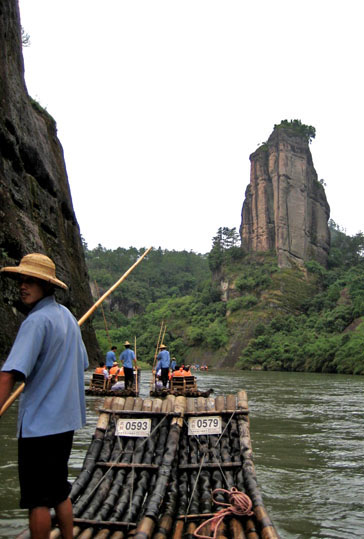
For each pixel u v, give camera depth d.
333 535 3.45
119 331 85.94
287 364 60.38
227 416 4.54
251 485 3.47
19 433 2.56
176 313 93.19
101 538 2.93
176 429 4.20
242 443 4.12
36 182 21.03
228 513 3.17
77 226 27.81
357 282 77.88
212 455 4.10
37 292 2.80
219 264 98.31
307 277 87.88
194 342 82.12
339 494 4.47
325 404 13.11
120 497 3.47
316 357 54.06
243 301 83.62
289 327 74.75
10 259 15.38
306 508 4.07
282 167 95.31
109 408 4.55
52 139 26.91
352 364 46.44
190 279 133.50
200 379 32.03
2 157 16.39
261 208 96.75
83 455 5.78
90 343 27.06
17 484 4.50
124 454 4.05
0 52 17.52
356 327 62.41
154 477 3.84
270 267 89.00
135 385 14.59
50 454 2.55
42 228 21.23
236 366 69.94
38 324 2.61
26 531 2.73
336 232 134.50
